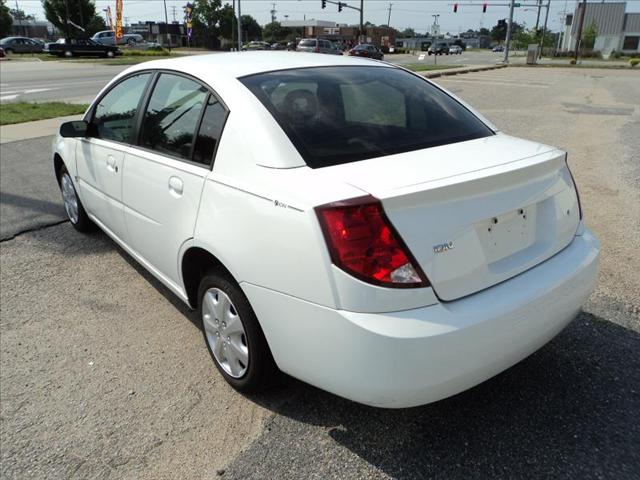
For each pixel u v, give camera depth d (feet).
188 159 9.14
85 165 13.44
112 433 8.13
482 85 65.82
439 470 7.27
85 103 46.50
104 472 7.41
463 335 6.49
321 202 6.57
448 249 6.62
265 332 7.61
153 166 9.98
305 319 6.88
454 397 8.71
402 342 6.24
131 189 10.90
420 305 6.44
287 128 7.88
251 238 7.44
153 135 10.34
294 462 7.48
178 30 236.43
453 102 10.33
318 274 6.60
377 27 301.84
